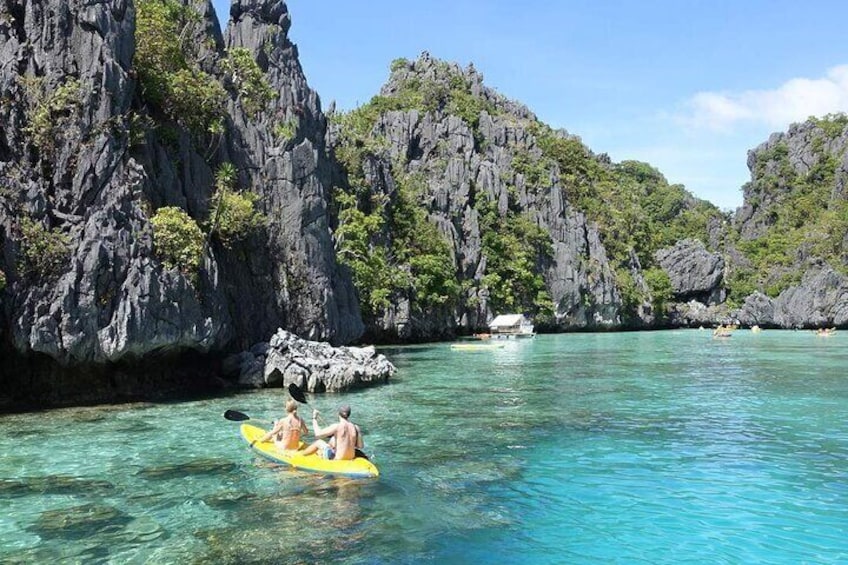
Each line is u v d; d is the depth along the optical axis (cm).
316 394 2933
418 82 12862
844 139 14388
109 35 2808
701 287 12438
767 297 11069
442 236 8894
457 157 10150
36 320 2350
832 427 2202
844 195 13212
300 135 5081
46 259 2408
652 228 13788
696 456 1795
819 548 1151
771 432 2120
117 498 1408
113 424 2189
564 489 1493
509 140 11925
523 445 1928
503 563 1095
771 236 13350
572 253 10625
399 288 7381
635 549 1153
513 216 10494
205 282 2905
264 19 5716
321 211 3981
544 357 5162
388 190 8156
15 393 2586
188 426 2156
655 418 2367
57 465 1667
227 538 1188
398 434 2083
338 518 1295
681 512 1337
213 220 3131
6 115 2561
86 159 2608
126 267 2553
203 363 3134
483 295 9131
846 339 7619
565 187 12062
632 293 11138
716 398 2858
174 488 1478
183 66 3566
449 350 6088
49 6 2747
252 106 4556
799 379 3578
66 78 2708
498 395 2948
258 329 3459
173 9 4212
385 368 3522
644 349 6047
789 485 1524
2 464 1680
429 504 1382
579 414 2452
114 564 1073
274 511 1332
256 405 2575
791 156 15038
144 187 2827
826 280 10306
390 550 1141
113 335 2486
